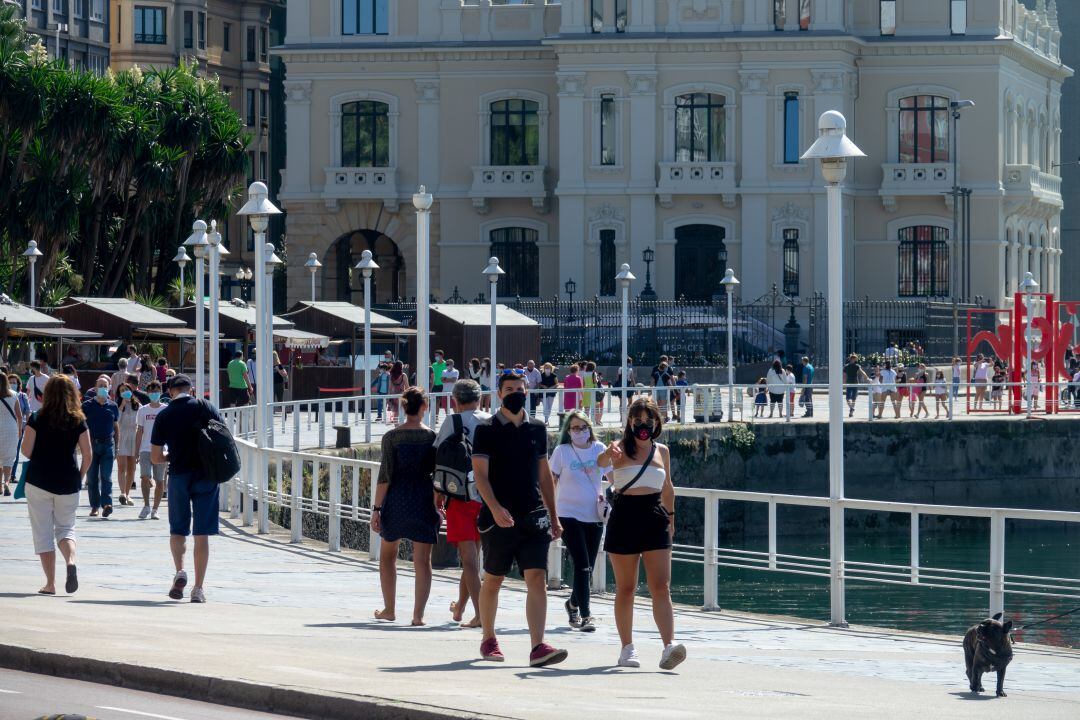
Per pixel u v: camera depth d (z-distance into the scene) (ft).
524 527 90.02
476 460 90.43
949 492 311.68
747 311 433.48
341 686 78.69
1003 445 314.55
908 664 98.17
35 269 399.24
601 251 467.52
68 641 90.02
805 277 457.68
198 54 605.73
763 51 455.63
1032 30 505.66
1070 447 317.63
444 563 152.15
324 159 495.00
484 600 91.30
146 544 153.28
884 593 214.07
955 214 420.36
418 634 102.78
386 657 90.74
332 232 495.82
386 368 334.44
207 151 452.35
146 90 441.27
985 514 111.75
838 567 119.96
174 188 449.89
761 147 457.68
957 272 424.46
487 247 485.56
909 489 310.86
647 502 89.51
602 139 465.88
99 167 417.69
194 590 114.11
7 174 399.03
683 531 294.46
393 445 106.42
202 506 113.60
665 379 321.93
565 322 423.64
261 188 202.59
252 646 92.63
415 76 489.26
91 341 322.14
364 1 492.54
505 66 484.74
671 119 461.78
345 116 494.59
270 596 122.31
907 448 310.86
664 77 462.60
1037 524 314.76
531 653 89.10
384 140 492.95
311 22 494.18
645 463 89.61
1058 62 530.68
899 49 467.52
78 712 74.79
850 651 104.32
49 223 396.37
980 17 468.75
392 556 108.37
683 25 460.55
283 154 652.48
